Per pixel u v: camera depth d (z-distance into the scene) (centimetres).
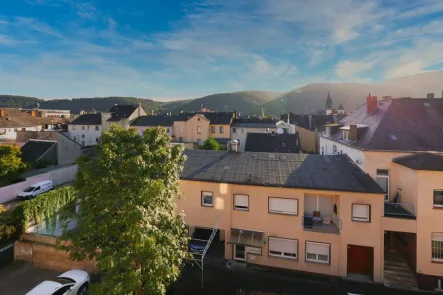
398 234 1809
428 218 1554
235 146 2331
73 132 7150
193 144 4959
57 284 1384
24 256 1808
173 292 1537
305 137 5634
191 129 6109
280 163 2009
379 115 2419
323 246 1686
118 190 1039
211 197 1881
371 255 1641
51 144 4256
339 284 1597
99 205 1036
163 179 1159
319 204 1803
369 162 1991
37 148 4219
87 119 7225
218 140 5984
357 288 1566
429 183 1555
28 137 4994
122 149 1070
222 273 1709
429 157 1658
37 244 1778
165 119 6731
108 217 1049
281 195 1741
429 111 2322
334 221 1747
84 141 7075
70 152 4516
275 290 1563
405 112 2325
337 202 1709
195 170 1988
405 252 1728
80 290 1445
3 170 2948
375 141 2059
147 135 1194
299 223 1709
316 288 1576
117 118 6975
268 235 1766
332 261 1656
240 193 1814
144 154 1103
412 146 1959
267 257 1759
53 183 3431
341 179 1734
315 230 1680
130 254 1040
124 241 1073
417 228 1565
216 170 1970
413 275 1606
